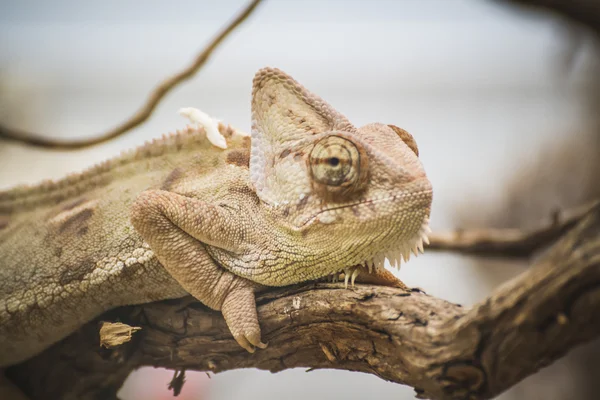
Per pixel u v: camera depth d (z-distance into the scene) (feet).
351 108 4.61
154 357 2.24
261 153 2.19
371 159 2.13
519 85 4.69
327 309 2.14
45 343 2.28
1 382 2.30
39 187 2.35
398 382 2.11
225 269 2.19
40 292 2.25
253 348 2.17
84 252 2.24
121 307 2.25
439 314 2.08
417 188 2.13
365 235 2.14
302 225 2.15
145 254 2.21
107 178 2.31
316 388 3.51
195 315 2.21
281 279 2.18
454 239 2.60
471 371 2.04
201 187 2.22
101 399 2.31
